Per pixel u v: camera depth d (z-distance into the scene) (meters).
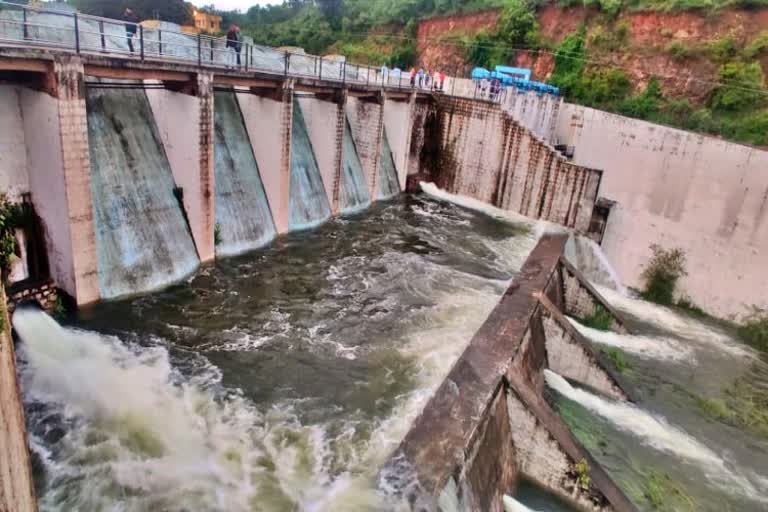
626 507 12.36
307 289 19.81
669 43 36.88
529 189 31.00
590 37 41.12
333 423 13.05
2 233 9.15
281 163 22.98
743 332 23.53
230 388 13.90
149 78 16.19
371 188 31.42
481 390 12.94
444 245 26.58
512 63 46.69
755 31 34.19
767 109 31.00
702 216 24.53
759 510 14.01
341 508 9.84
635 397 18.08
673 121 33.53
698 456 15.75
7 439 6.73
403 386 14.77
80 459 10.99
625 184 27.42
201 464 11.33
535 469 13.41
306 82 23.67
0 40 13.51
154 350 14.82
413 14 60.72
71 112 13.72
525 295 18.94
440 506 9.59
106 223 16.81
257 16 83.00
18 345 13.30
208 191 19.28
